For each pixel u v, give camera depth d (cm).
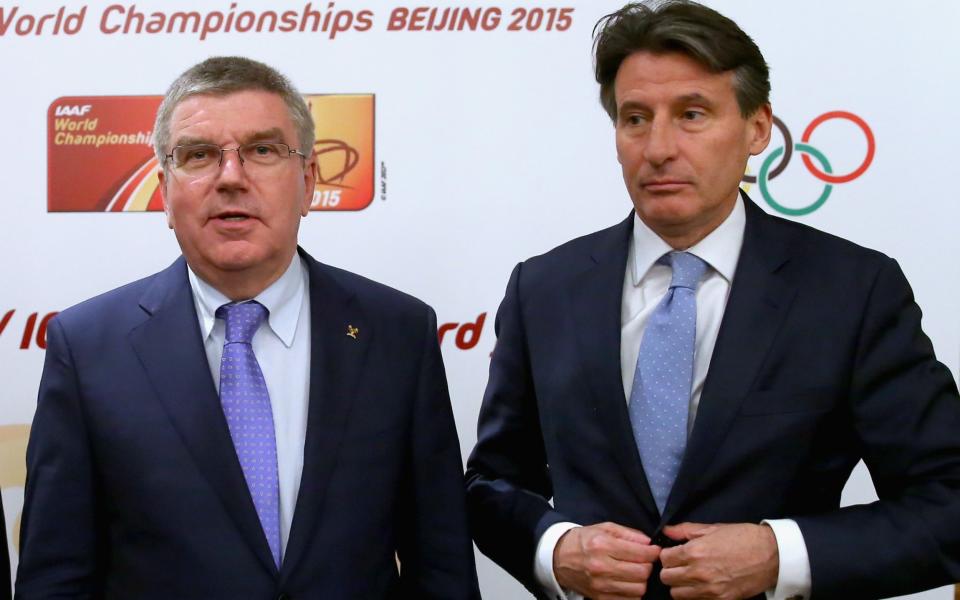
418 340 187
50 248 245
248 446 170
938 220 238
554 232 244
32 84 245
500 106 244
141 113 245
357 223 245
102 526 172
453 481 186
